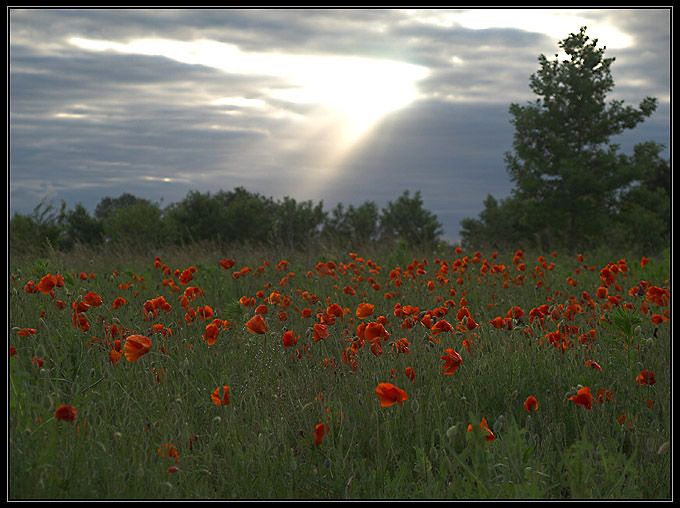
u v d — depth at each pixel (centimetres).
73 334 425
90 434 294
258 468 307
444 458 289
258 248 1254
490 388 404
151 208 3525
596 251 1750
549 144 3128
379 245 1416
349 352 426
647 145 3019
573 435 367
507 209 3509
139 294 687
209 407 366
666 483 302
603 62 3034
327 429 335
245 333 457
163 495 270
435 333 435
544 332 492
